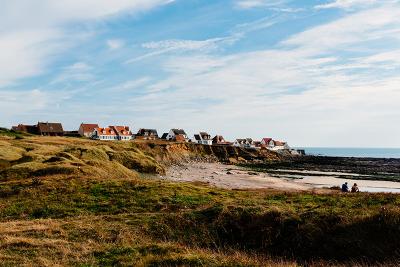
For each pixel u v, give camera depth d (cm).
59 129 16812
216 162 16012
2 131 12862
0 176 4828
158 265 1486
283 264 1681
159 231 2227
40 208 3050
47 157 6319
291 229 2166
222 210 2411
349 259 1919
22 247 1764
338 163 16688
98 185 3800
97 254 1692
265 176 9669
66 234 2072
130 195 3378
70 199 3294
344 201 2903
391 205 2545
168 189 3641
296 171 12044
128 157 8475
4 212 3005
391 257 1880
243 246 2122
